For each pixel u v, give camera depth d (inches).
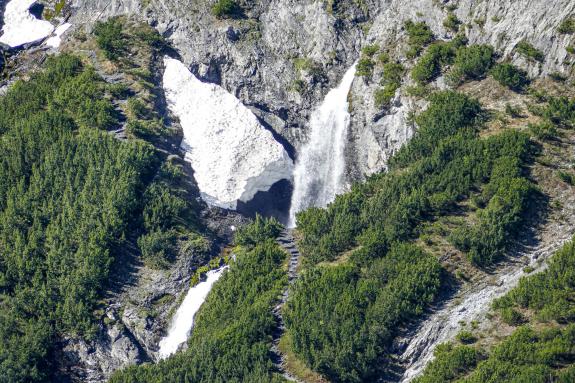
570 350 7716.5
